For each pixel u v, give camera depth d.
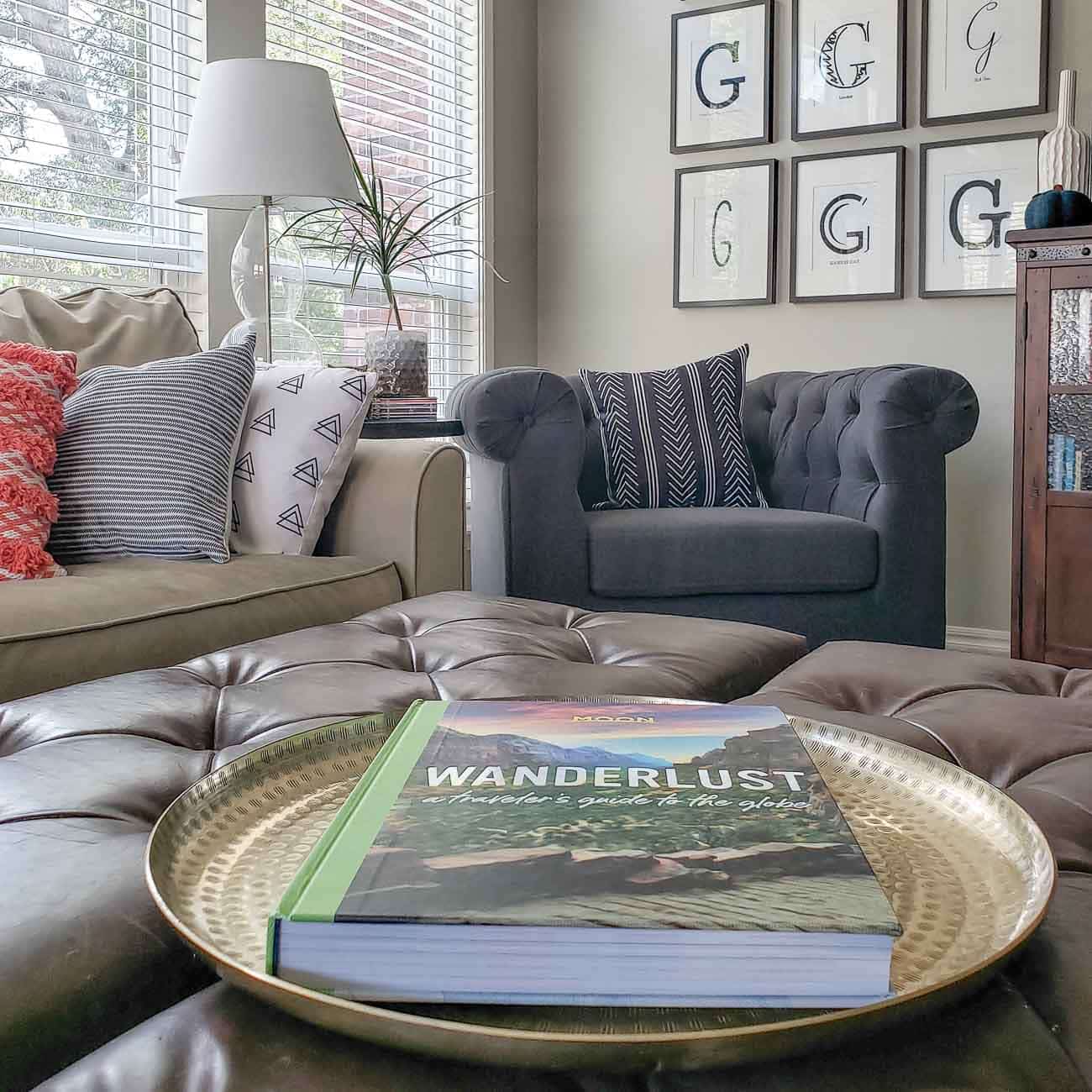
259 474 1.89
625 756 0.59
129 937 0.54
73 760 0.83
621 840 0.47
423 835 0.48
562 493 2.53
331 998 0.41
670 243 3.79
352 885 0.43
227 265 2.84
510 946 0.41
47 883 0.59
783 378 3.18
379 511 1.94
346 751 0.70
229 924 0.48
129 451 1.72
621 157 3.87
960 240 3.28
